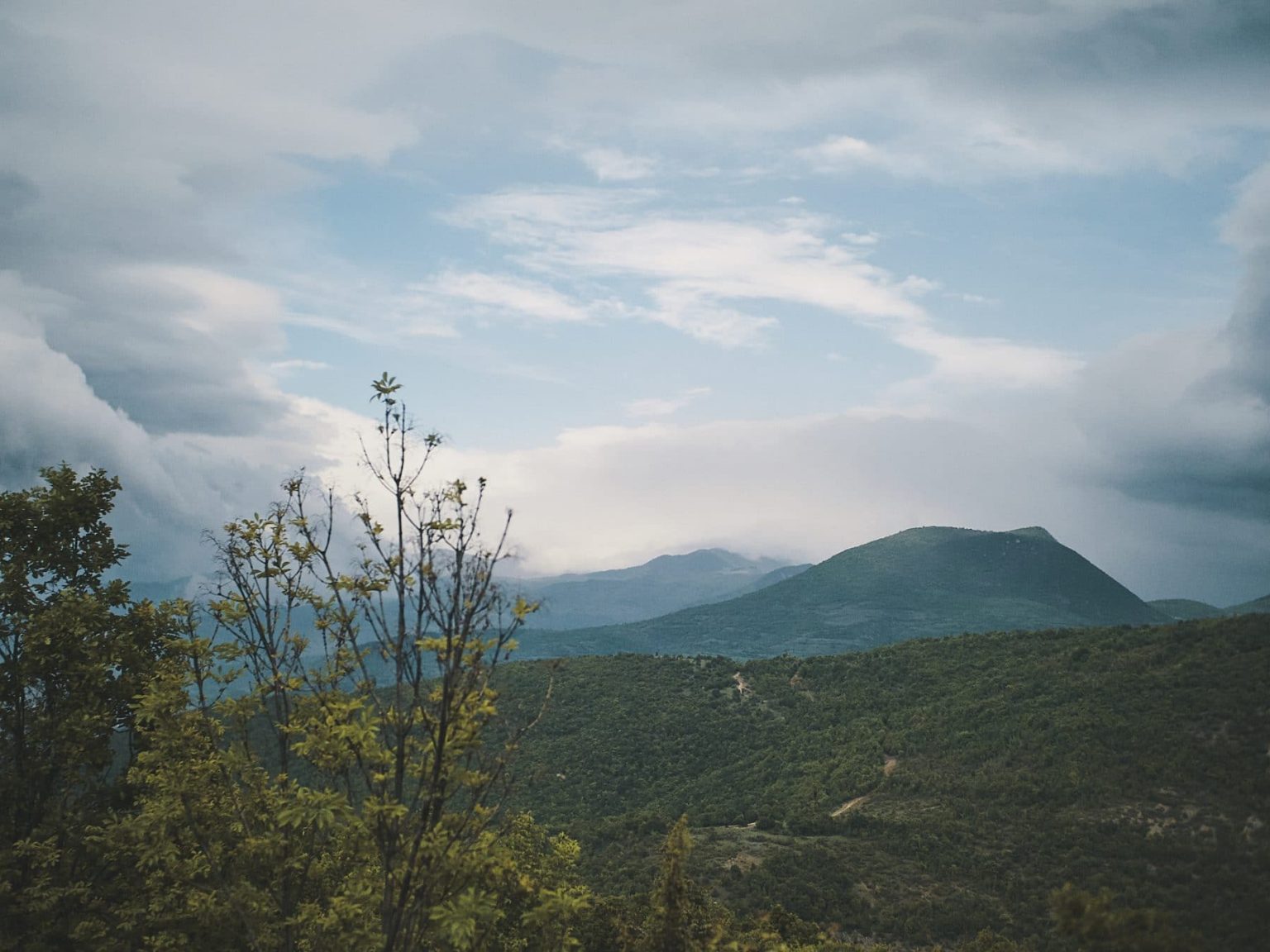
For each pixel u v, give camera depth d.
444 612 13.77
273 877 16.91
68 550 24.70
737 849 66.06
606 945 28.62
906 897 54.19
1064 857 53.84
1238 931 20.36
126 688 22.83
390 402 14.66
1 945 19.86
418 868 13.86
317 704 15.43
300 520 16.38
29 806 22.48
